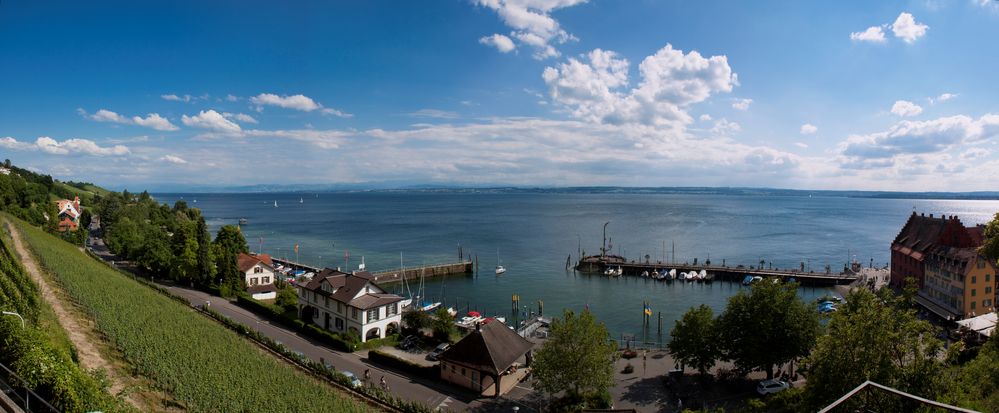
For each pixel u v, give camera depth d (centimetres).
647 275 15588
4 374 3083
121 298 7088
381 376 6444
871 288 12650
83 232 15775
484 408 5634
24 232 10356
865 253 19512
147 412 3934
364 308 7600
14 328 3312
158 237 12838
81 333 5197
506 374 6531
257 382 5131
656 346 8812
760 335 5962
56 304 5888
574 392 5719
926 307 10131
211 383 4791
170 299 8969
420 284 14525
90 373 4041
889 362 3950
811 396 4200
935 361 4006
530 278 15362
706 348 6216
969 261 9419
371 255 19150
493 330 6512
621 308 11912
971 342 7331
